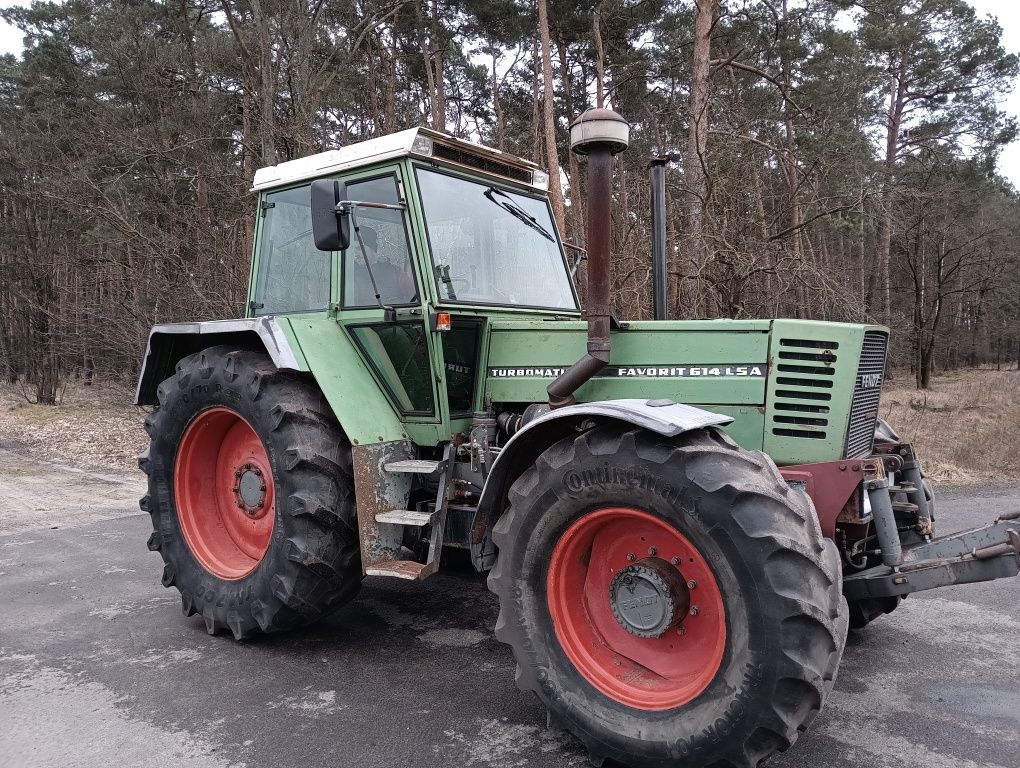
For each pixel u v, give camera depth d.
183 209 12.91
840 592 2.38
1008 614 4.02
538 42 17.61
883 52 21.28
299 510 3.35
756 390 3.02
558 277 4.24
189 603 3.94
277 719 2.90
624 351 3.28
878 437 3.70
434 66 18.89
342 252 3.80
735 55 12.02
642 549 2.65
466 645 3.66
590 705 2.54
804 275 10.04
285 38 11.28
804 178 10.80
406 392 3.70
